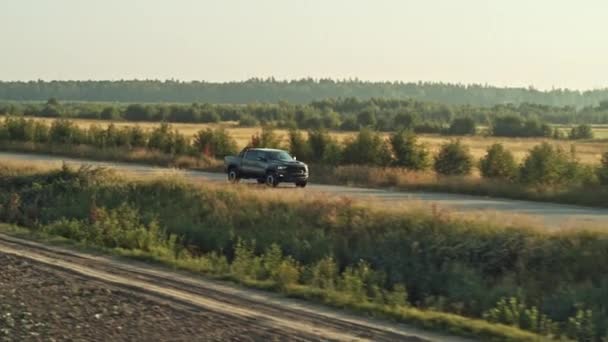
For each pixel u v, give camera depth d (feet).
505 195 160.76
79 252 85.71
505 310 58.90
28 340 49.49
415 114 518.78
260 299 61.82
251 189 120.37
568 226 84.02
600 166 172.14
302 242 92.32
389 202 105.40
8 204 126.72
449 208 117.08
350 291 65.82
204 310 57.72
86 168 139.13
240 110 624.59
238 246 89.56
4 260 79.36
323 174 192.13
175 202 118.01
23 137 297.94
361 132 212.43
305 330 51.80
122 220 104.88
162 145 258.57
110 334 50.96
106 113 580.71
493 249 79.77
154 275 71.92
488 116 636.89
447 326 52.70
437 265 80.74
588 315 57.67
